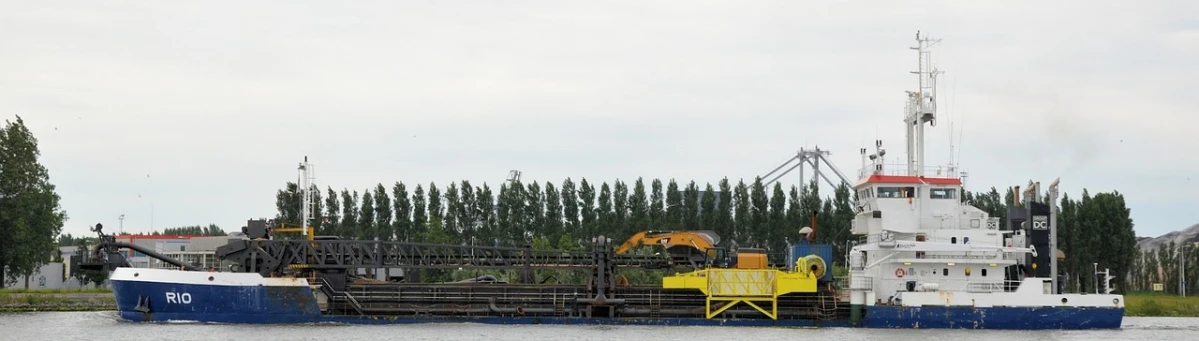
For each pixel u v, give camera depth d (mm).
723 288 83562
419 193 144875
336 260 85812
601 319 84875
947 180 84875
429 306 85688
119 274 85250
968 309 81125
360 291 86062
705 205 141000
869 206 86438
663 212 140500
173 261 89375
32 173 121375
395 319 84625
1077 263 138250
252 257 85750
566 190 144000
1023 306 81250
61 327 82250
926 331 79500
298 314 84312
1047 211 84125
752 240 140250
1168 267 161875
